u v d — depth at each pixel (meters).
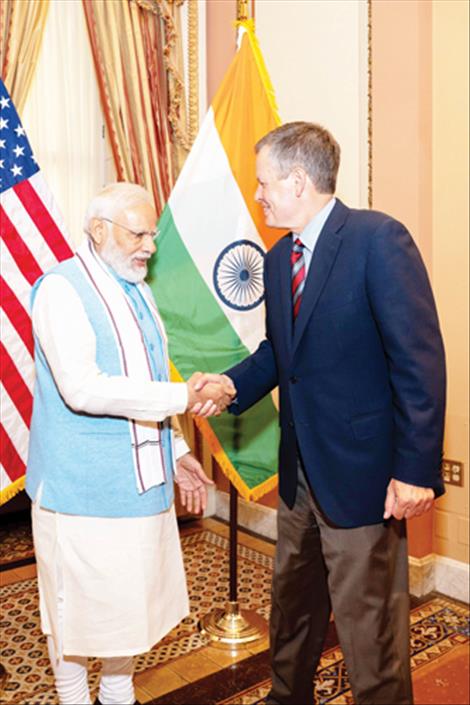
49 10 3.62
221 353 2.63
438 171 3.02
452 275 3.01
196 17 4.02
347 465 1.71
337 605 1.76
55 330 1.77
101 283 1.87
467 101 2.89
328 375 1.72
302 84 3.42
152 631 1.88
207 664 2.54
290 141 1.76
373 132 3.11
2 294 2.47
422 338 1.59
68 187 3.76
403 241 1.66
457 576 3.09
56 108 3.69
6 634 2.75
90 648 1.84
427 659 2.51
